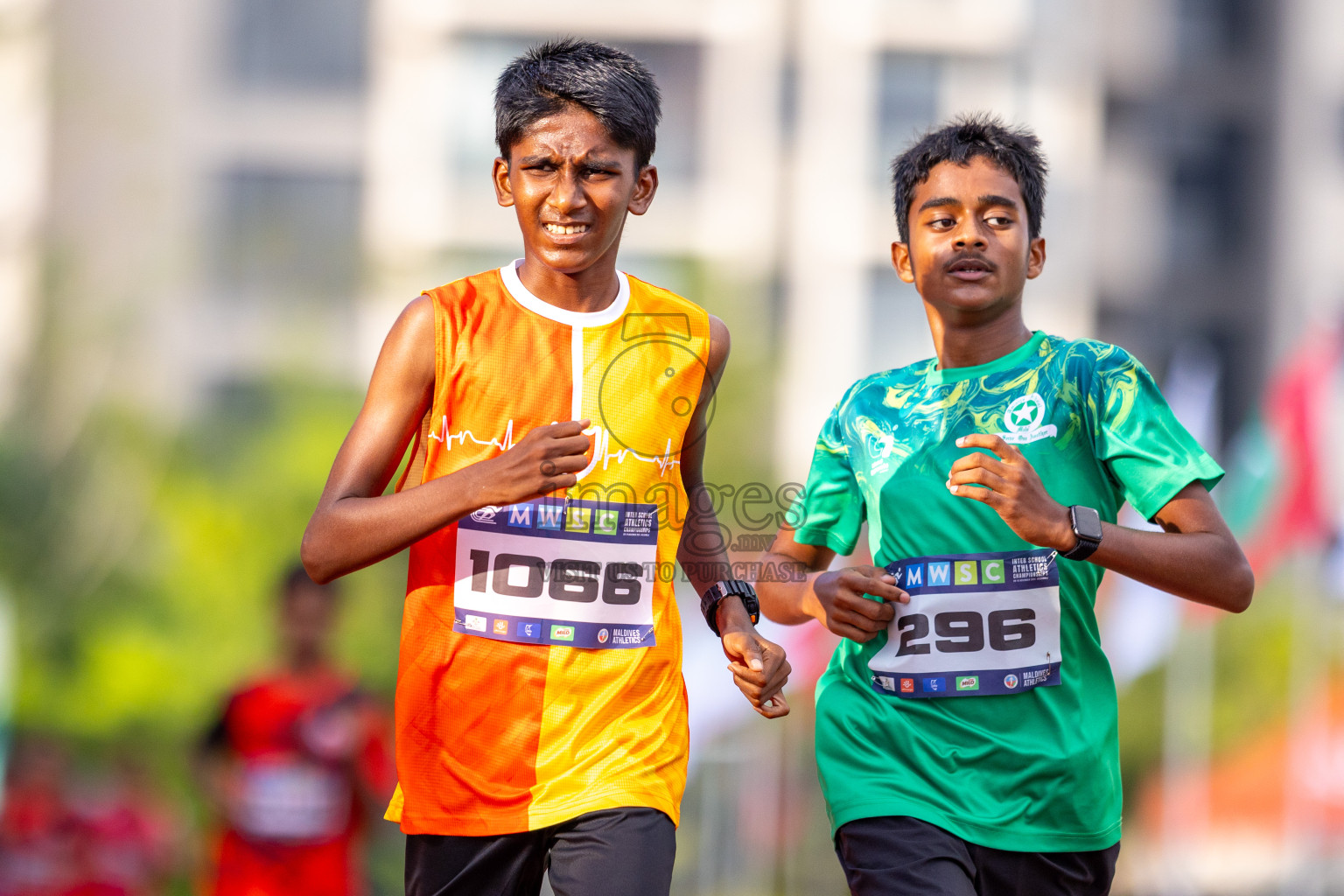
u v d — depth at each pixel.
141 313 52.22
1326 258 80.50
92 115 62.38
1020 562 9.60
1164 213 81.19
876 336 73.31
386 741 20.48
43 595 42.78
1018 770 9.52
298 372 48.03
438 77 74.44
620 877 8.46
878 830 9.52
